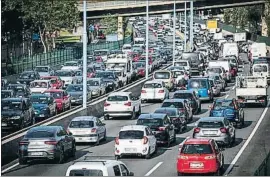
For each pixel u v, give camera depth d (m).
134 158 66.44
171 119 84.19
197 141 56.03
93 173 41.19
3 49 190.50
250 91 110.75
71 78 139.62
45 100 97.62
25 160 62.84
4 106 87.25
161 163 63.41
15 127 86.00
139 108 103.12
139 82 130.75
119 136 66.12
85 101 92.69
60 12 194.00
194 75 161.00
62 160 63.88
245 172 57.56
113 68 146.88
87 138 74.62
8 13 183.12
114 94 100.12
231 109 88.94
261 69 149.88
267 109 109.25
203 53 193.12
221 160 57.31
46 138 62.72
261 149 71.50
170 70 139.00
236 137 81.44
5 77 160.25
